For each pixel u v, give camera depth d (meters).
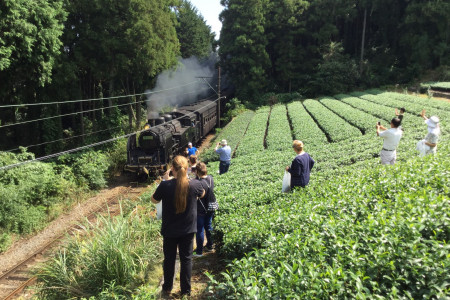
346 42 55.62
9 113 26.64
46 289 6.72
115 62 28.27
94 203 18.59
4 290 10.41
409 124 20.91
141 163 21.97
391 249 3.96
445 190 5.46
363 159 13.72
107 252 6.60
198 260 7.63
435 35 44.44
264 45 46.94
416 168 7.04
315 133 23.69
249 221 7.18
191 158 8.98
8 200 14.93
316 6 49.09
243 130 31.81
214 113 38.12
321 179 10.34
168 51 31.22
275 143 23.00
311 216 5.43
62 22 24.70
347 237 4.56
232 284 4.23
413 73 45.56
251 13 46.06
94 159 22.86
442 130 16.91
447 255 3.56
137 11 27.89
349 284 3.77
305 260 4.25
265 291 3.96
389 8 47.72
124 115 37.72
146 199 16.52
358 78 48.50
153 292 5.77
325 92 48.53
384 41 50.53
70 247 7.64
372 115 28.30
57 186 18.30
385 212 4.85
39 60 21.02
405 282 3.67
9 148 26.80
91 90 33.00
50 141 26.11
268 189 10.49
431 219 4.30
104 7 26.52
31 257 12.61
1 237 13.78
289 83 51.12
